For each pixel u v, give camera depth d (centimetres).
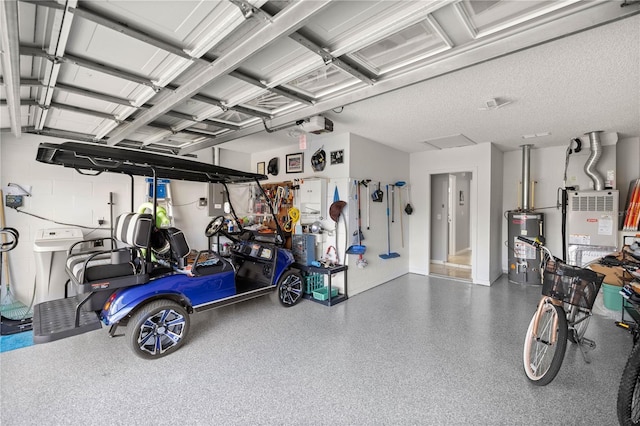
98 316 259
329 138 465
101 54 195
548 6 162
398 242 573
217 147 541
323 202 452
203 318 356
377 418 189
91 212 417
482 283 519
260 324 337
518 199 584
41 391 215
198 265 311
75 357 263
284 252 404
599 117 366
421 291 474
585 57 220
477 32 187
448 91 285
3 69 201
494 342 294
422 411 195
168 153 484
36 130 348
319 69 231
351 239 443
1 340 295
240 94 268
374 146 499
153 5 151
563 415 191
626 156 484
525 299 433
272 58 209
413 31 185
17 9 139
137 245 257
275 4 161
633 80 258
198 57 196
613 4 153
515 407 198
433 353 271
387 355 267
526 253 516
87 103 275
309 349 279
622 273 362
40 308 276
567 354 269
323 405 201
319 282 450
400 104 319
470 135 457
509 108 332
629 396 166
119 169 313
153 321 266
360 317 359
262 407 199
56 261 359
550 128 417
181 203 509
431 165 582
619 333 316
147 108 288
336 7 159
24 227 369
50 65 201
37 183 377
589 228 450
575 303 207
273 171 550
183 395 211
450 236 845
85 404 201
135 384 224
